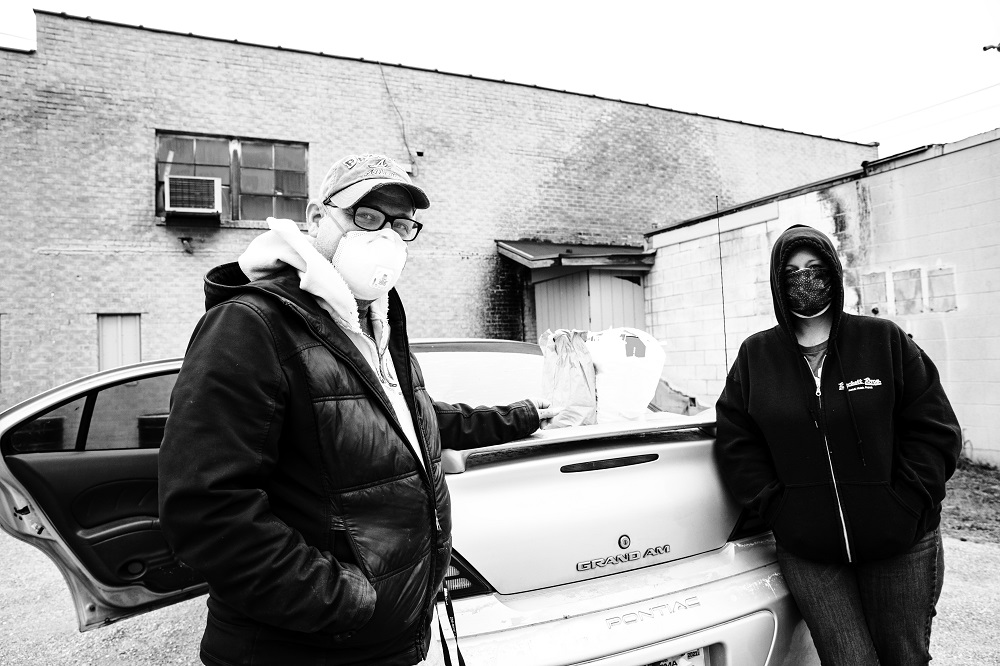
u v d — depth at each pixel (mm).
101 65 7980
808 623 1659
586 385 2152
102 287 7812
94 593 2404
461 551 1424
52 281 7582
